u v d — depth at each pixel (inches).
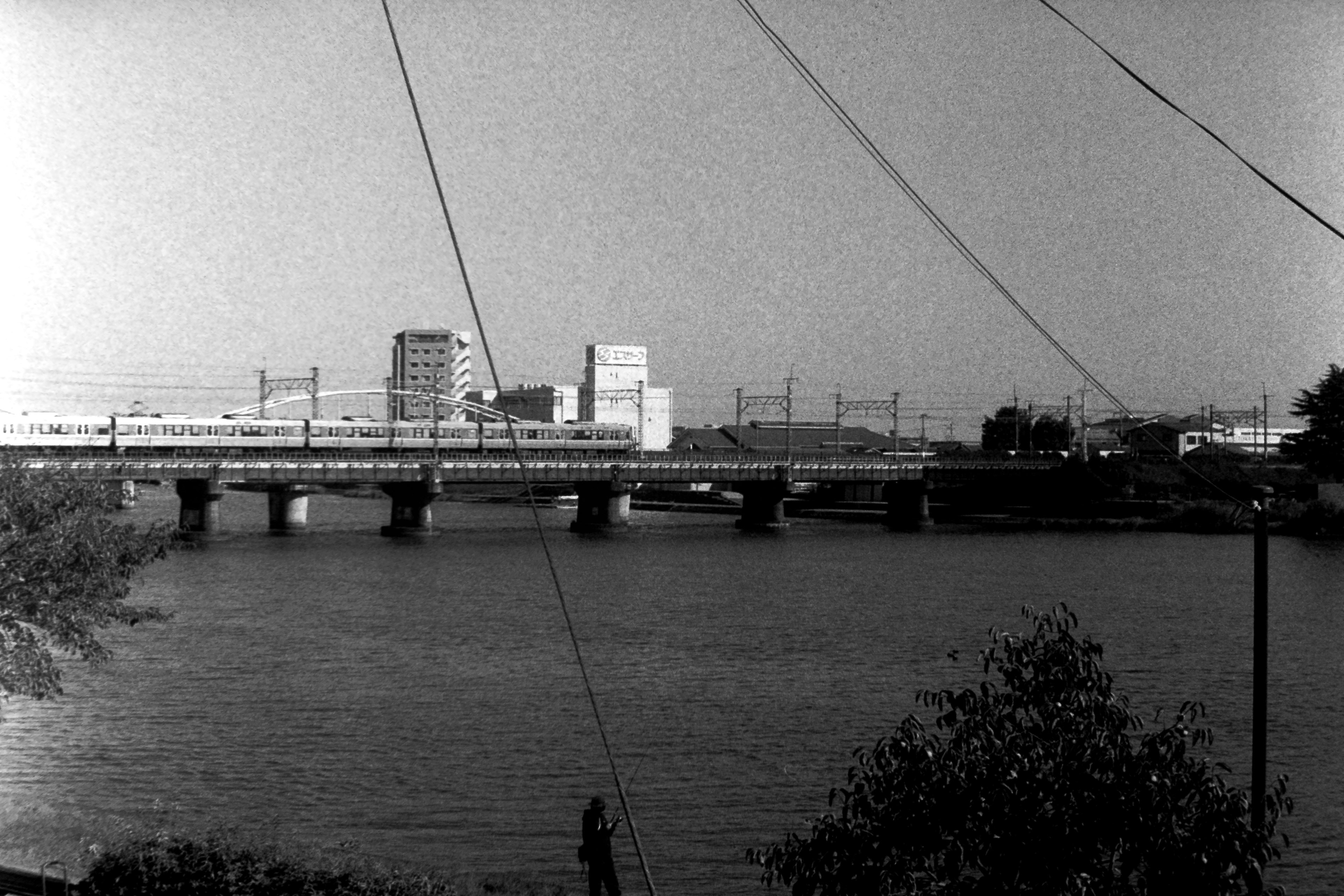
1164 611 3435.0
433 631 3088.1
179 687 2345.0
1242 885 800.9
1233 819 703.7
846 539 6161.4
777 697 2263.8
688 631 3115.2
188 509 5836.6
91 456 5098.4
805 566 4785.9
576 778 1708.9
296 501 6378.0
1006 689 1135.0
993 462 7583.7
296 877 876.6
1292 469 6727.4
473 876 1194.0
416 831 1477.6
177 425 5733.3
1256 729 853.8
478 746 1893.5
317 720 2062.0
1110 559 4921.3
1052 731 755.4
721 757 1831.9
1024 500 7642.7
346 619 3297.2
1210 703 2226.9
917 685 2384.4
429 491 6097.4
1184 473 6879.9
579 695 2283.5
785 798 1621.6
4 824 1178.0
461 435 6658.5
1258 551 866.1
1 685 1194.0
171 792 1635.1
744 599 3774.6
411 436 6545.3
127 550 1293.1
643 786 1679.4
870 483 7130.9
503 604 3639.3
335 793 1626.5
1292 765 1801.2
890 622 3287.4
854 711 2142.0
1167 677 2482.8
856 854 754.2
